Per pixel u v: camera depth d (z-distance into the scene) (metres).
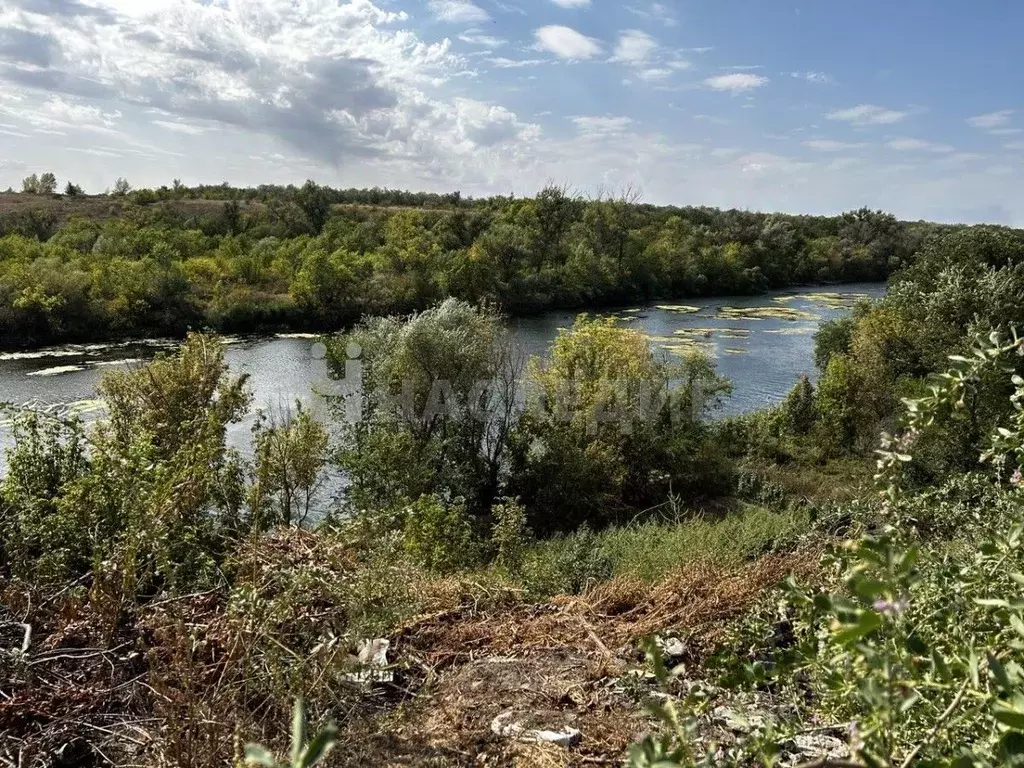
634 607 4.72
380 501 11.12
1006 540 1.86
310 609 3.52
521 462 14.81
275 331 34.50
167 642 3.01
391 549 3.65
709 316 40.94
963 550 3.40
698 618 4.30
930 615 1.83
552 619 4.50
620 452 15.22
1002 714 1.11
